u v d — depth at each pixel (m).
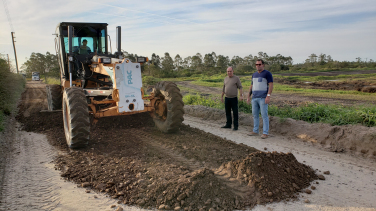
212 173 3.25
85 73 6.54
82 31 7.06
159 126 6.10
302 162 4.28
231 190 3.08
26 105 10.88
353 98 13.53
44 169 3.94
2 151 4.78
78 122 4.72
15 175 3.70
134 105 5.11
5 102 9.21
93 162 4.16
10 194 3.12
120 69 4.95
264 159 3.42
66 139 5.25
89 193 3.16
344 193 3.18
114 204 2.89
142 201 2.87
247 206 2.85
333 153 4.74
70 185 3.38
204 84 28.06
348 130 5.14
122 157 4.36
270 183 3.18
